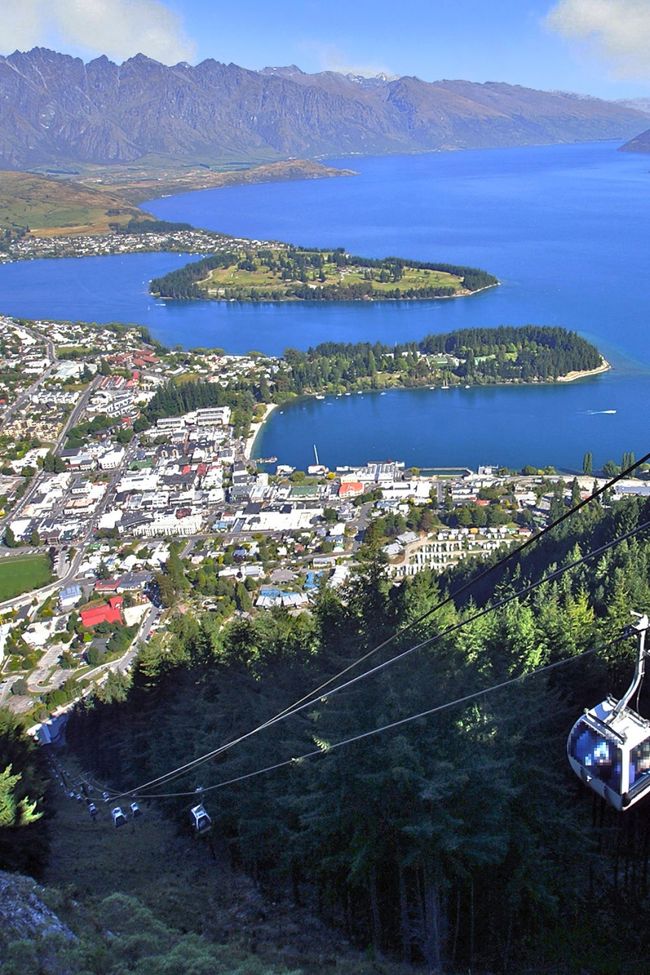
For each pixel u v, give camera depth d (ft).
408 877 111.86
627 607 176.76
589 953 101.45
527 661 138.62
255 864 126.82
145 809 182.29
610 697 64.28
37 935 90.12
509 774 102.94
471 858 97.60
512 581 270.46
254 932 113.39
